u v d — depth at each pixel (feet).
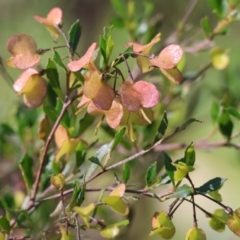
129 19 2.93
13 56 2.35
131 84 2.28
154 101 2.27
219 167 4.95
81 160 2.48
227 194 5.02
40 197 2.52
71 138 2.48
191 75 2.88
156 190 2.81
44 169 2.54
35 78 2.37
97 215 2.78
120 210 2.29
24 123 2.83
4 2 5.92
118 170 2.89
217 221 2.36
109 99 2.27
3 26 5.95
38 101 2.38
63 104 2.40
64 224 2.32
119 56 2.30
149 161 2.81
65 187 2.54
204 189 2.32
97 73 2.27
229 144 2.74
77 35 2.43
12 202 2.73
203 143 2.77
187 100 3.10
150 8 2.97
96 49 2.35
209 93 3.01
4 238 2.39
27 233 2.52
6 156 2.93
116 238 2.81
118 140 2.36
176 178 2.32
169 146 2.81
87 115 2.48
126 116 2.30
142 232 3.44
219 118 2.72
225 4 2.78
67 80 2.37
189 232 2.32
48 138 2.41
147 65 2.32
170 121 2.97
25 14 5.89
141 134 2.77
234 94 2.96
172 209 2.35
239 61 3.20
